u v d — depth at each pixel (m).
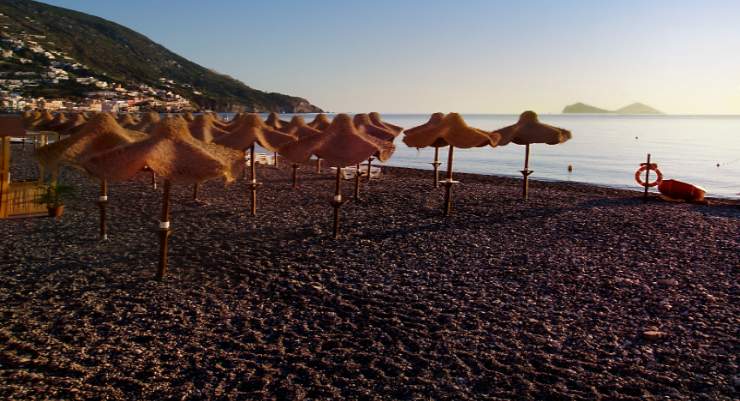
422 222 15.08
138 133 11.86
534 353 6.68
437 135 15.30
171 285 9.22
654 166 20.55
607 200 20.33
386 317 7.88
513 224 14.88
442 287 9.30
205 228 13.84
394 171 35.03
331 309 8.19
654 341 7.07
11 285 8.97
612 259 11.20
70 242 12.02
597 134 100.56
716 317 7.92
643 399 5.54
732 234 13.68
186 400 5.45
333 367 6.25
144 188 20.67
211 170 8.33
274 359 6.44
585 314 8.05
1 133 14.05
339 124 12.81
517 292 9.05
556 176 35.31
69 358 6.32
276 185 23.02
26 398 5.34
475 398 5.56
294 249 11.85
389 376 6.05
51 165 10.38
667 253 11.70
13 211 14.58
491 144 15.84
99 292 8.76
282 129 23.48
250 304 8.37
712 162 44.12
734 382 5.90
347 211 16.80
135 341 6.89
